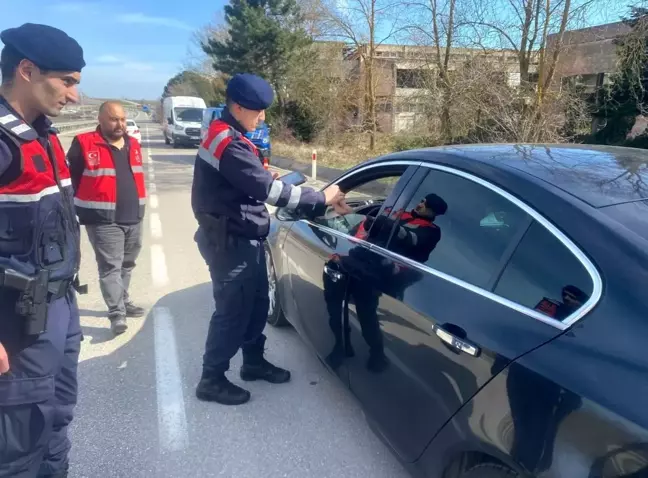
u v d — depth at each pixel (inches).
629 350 58.4
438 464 80.9
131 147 163.5
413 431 86.8
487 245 81.4
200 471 103.0
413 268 92.7
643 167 87.2
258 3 1070.4
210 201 114.1
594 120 529.3
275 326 168.2
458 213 89.0
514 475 66.5
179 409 123.8
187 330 166.7
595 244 67.6
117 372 140.7
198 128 1014.4
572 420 58.8
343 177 129.4
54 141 79.7
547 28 457.1
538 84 468.1
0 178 71.0
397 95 705.6
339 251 115.6
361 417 121.2
